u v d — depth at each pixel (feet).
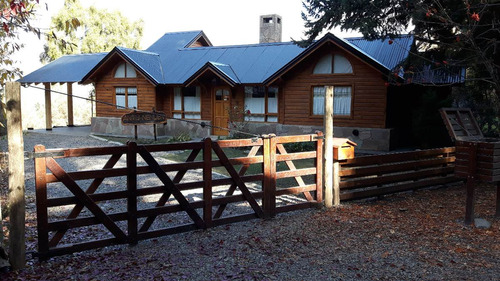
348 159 24.99
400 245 17.74
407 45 52.16
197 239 18.57
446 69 34.68
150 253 16.92
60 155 15.58
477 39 30.89
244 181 20.90
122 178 33.37
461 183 31.73
